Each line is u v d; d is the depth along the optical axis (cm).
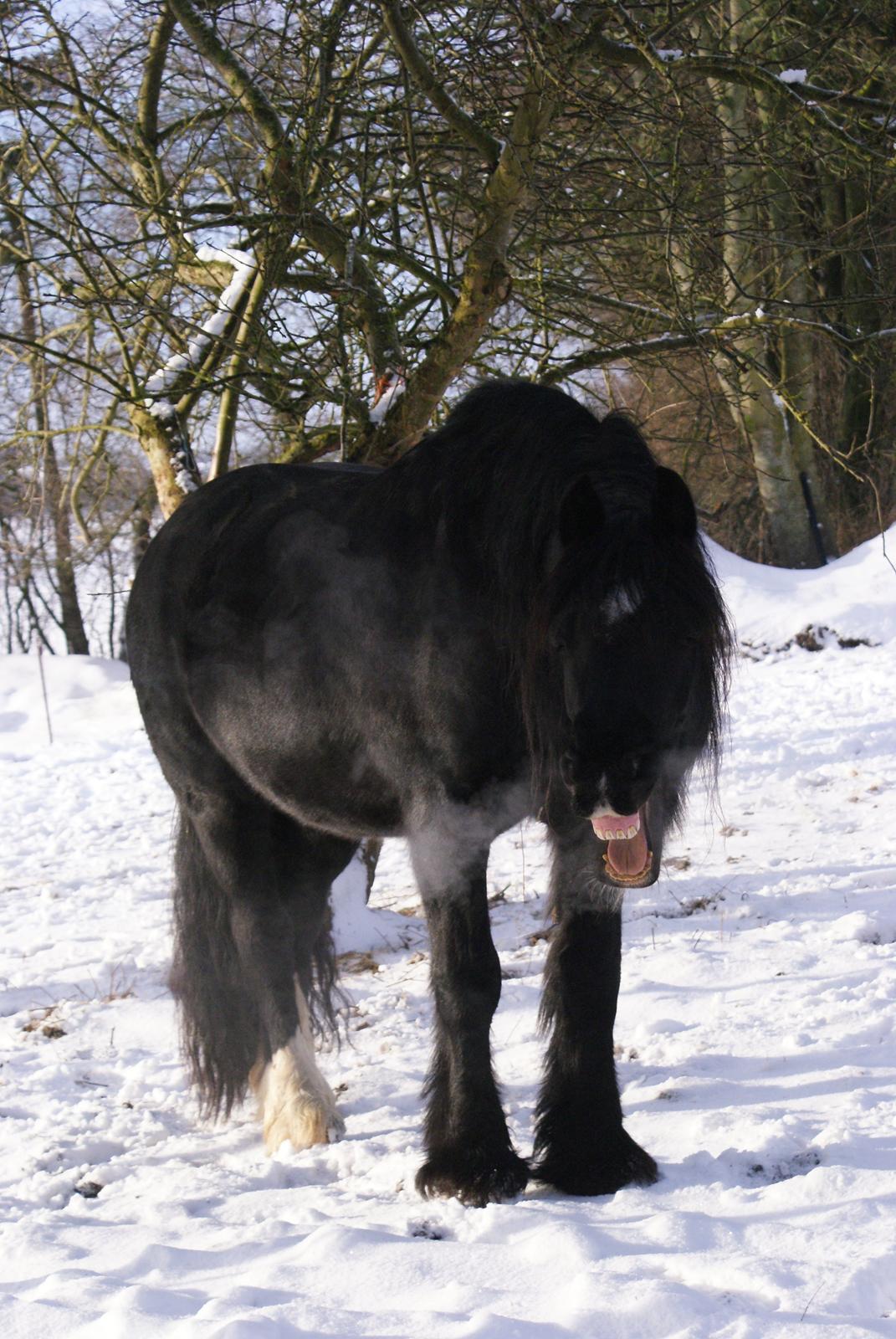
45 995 602
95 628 2964
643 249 675
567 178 593
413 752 347
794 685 1342
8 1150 409
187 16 598
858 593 1602
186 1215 333
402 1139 382
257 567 405
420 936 649
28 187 622
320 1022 450
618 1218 302
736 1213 295
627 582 286
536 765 315
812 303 615
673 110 598
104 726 1562
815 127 657
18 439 796
